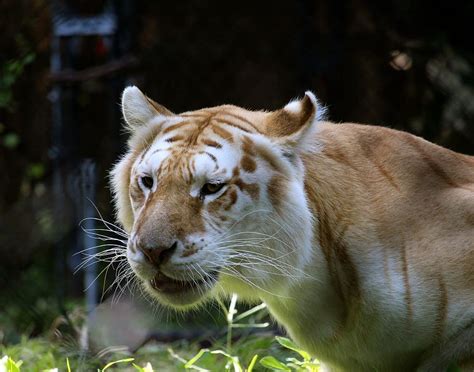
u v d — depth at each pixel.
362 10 15.78
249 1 15.86
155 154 7.67
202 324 13.52
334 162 8.17
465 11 16.25
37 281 15.88
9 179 17.23
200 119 7.95
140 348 11.55
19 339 12.98
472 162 8.68
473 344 7.81
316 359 8.55
